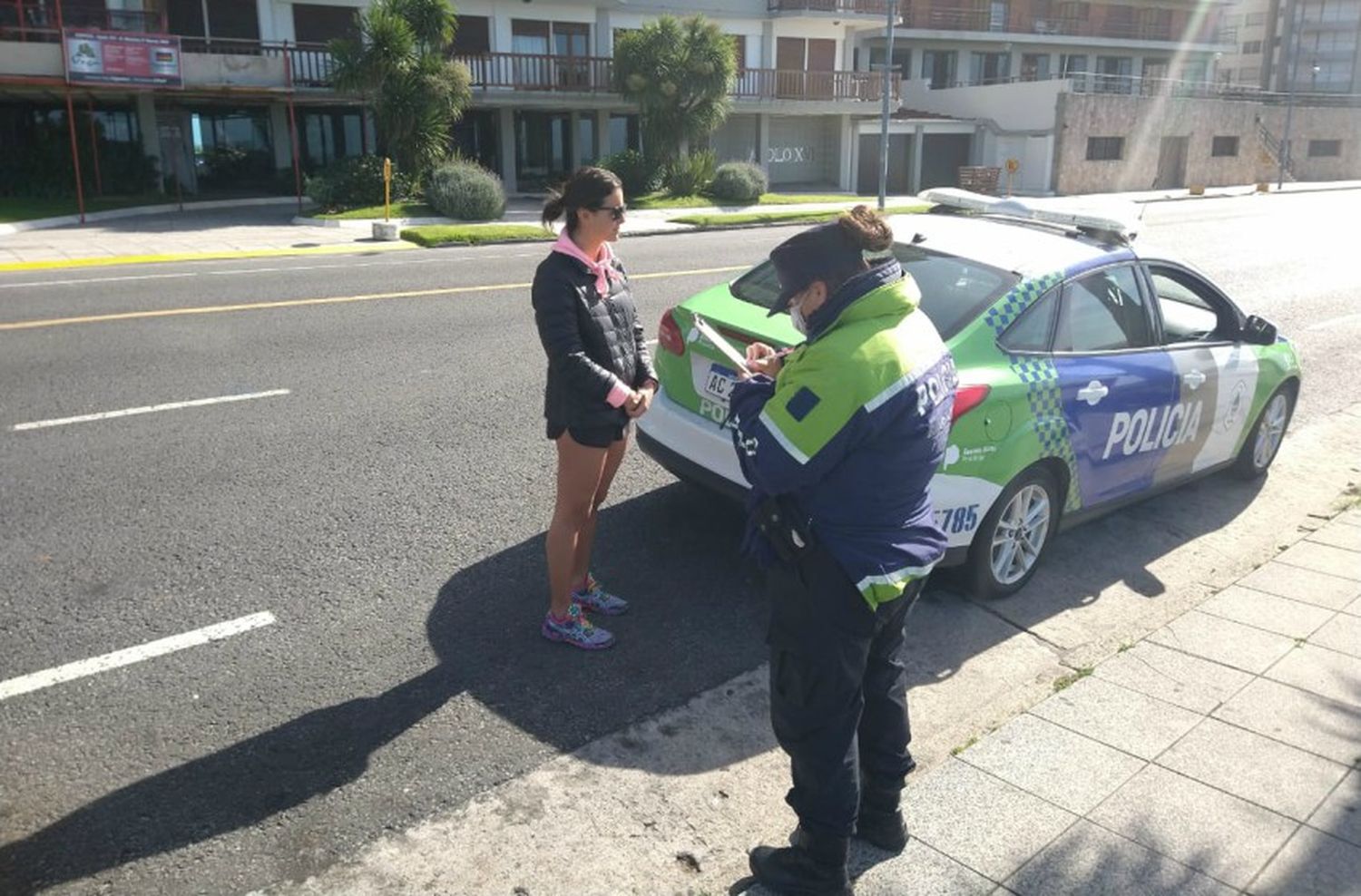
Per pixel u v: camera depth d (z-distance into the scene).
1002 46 45.59
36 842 2.92
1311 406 8.00
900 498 2.57
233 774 3.25
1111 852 2.93
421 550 4.91
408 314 10.49
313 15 27.42
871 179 38.69
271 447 6.30
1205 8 49.41
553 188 3.69
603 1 31.12
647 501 5.64
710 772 3.37
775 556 2.63
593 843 3.00
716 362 4.59
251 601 4.36
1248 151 44.50
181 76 21.59
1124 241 5.14
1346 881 2.81
